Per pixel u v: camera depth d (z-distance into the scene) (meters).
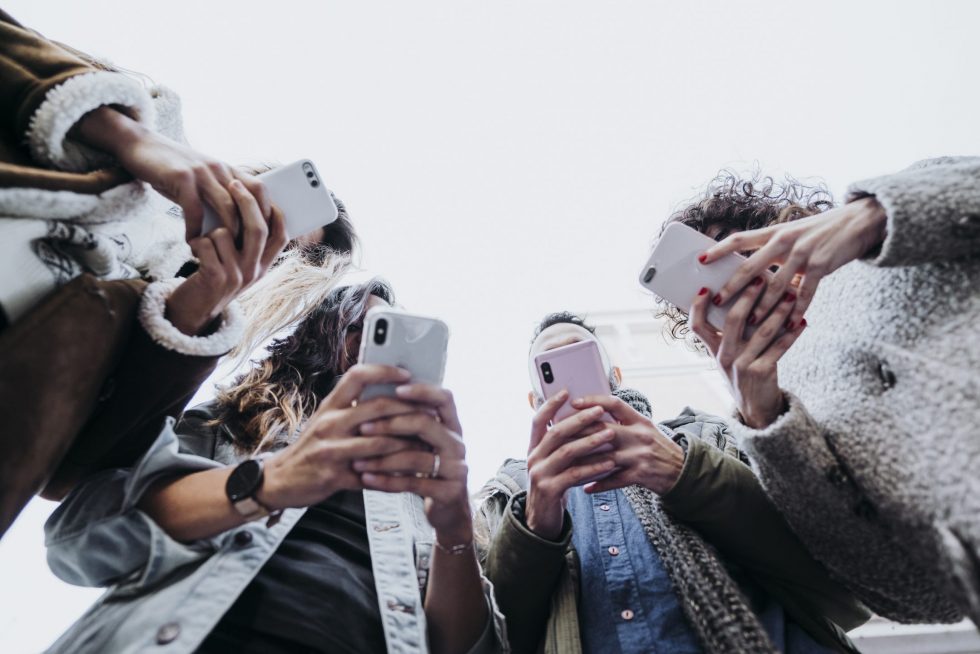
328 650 0.79
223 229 0.83
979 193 0.79
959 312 0.76
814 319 1.04
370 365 0.78
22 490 0.64
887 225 0.81
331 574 0.87
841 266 0.92
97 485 0.85
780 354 0.90
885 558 0.88
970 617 0.67
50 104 0.76
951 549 0.63
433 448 0.81
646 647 0.97
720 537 1.05
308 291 1.41
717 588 0.90
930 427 0.70
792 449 0.85
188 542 0.82
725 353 0.92
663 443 1.08
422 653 0.85
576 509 1.29
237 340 0.91
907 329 0.81
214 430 1.11
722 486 1.04
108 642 0.73
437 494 0.80
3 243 0.71
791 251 0.88
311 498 0.77
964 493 0.63
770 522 1.03
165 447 0.86
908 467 0.73
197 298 0.85
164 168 0.81
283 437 1.11
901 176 0.85
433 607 0.94
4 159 0.75
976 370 0.68
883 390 0.83
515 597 1.08
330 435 0.76
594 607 1.07
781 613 1.02
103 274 0.87
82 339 0.71
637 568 1.10
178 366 0.84
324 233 1.66
